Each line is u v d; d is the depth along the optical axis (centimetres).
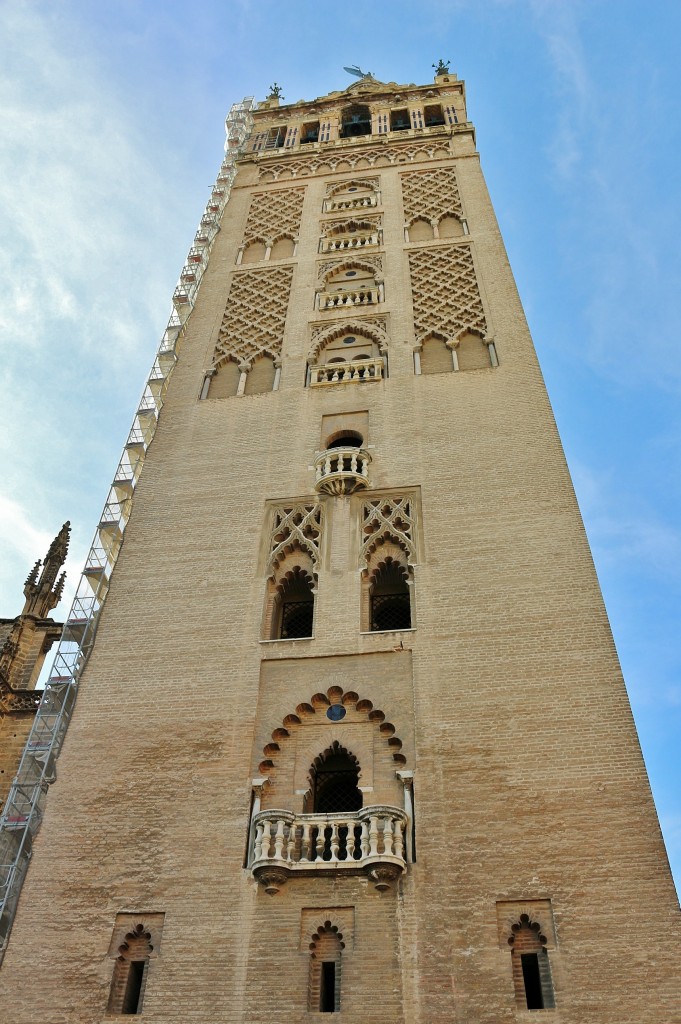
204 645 2208
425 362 2939
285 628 2355
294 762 1969
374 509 2442
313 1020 1597
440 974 1611
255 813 1861
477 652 2062
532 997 1609
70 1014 1667
